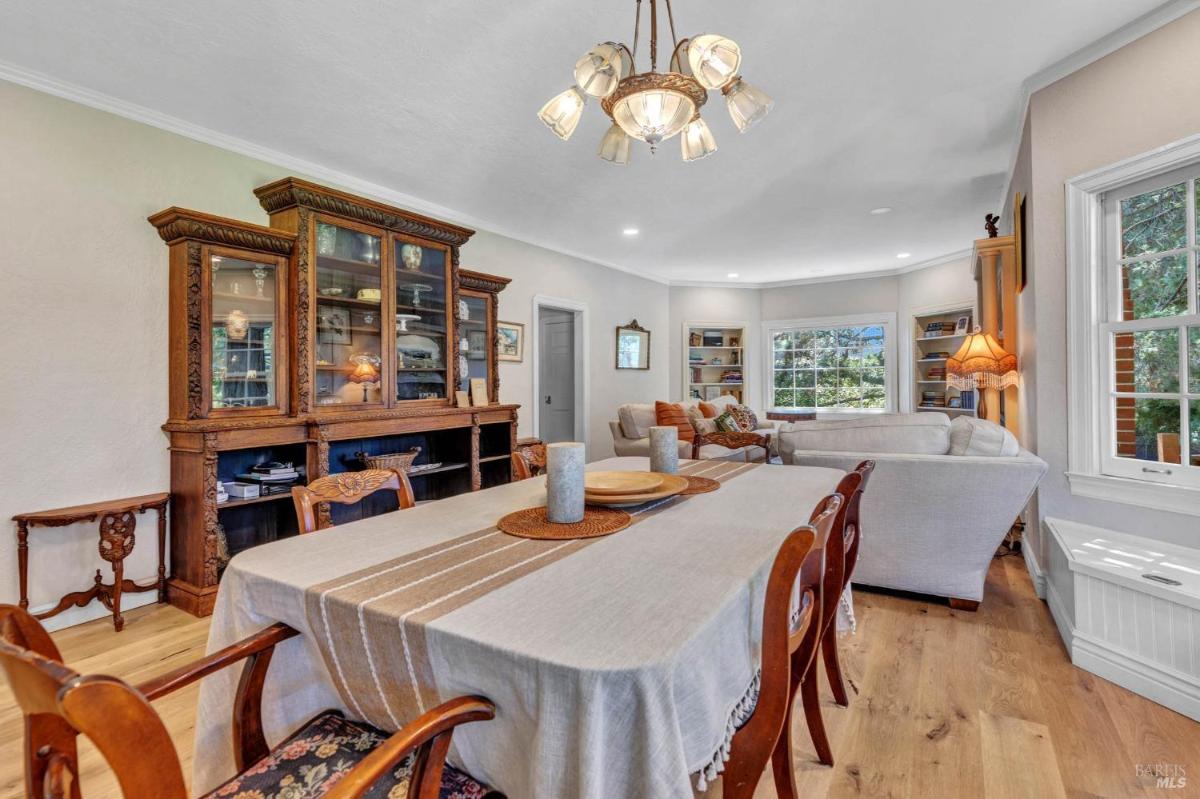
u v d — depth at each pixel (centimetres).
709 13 201
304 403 293
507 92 255
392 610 85
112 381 257
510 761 77
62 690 46
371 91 253
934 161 341
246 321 286
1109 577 189
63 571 246
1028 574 296
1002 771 147
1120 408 232
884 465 253
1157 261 218
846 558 171
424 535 126
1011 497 232
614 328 634
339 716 103
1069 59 234
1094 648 193
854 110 276
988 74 245
